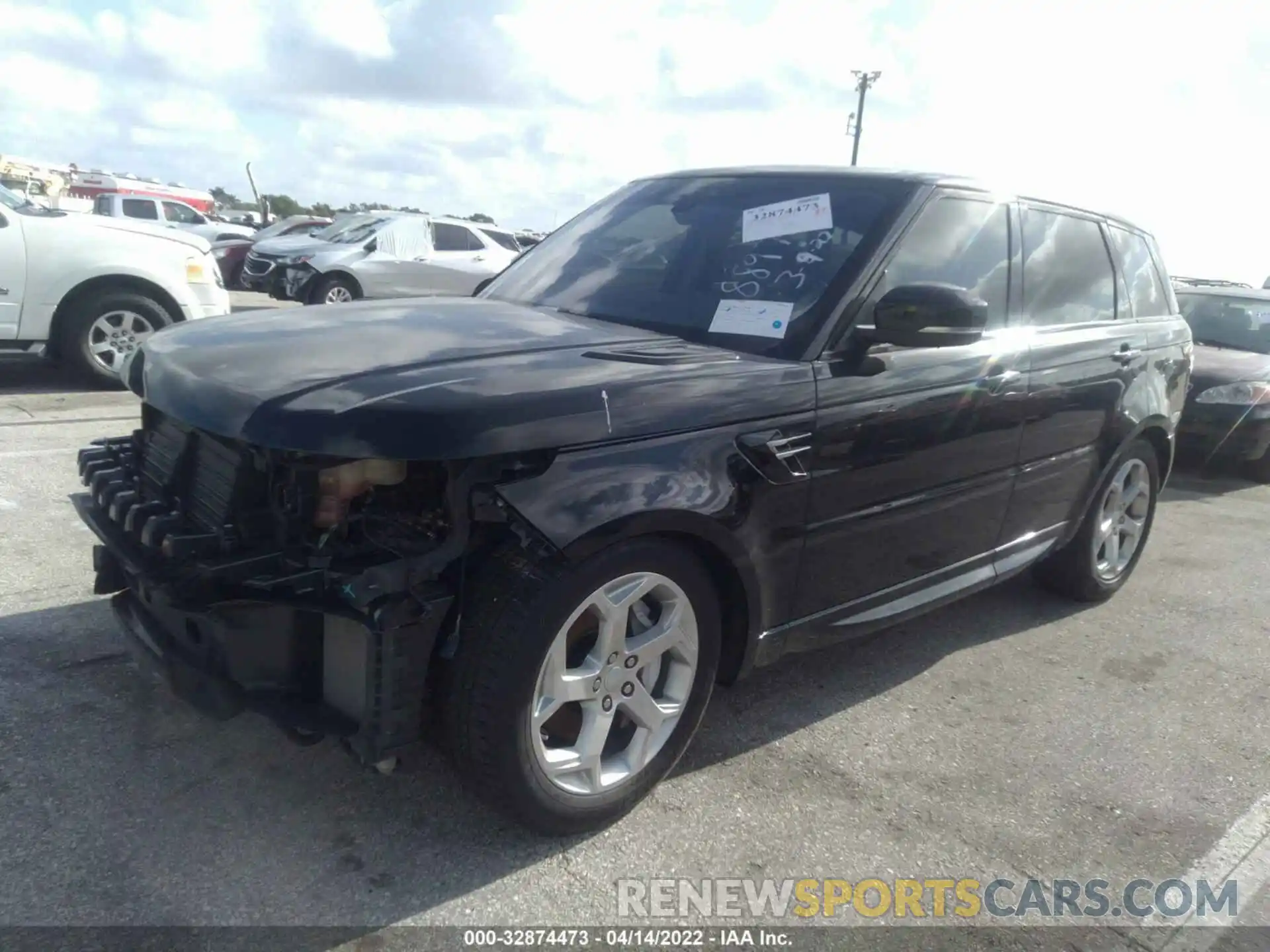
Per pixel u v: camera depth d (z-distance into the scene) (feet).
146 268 26.73
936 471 11.72
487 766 8.40
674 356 9.80
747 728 11.66
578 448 8.43
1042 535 14.47
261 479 8.41
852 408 10.44
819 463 10.18
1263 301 30.19
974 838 9.86
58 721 10.40
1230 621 16.35
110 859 8.46
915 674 13.52
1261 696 13.57
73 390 26.99
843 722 11.98
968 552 12.87
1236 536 21.75
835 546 10.70
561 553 8.17
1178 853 9.89
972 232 12.51
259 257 49.85
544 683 8.52
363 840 8.98
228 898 8.15
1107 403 14.79
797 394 9.94
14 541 15.12
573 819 9.04
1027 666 14.06
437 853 8.89
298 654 8.45
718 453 9.23
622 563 8.67
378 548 8.21
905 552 11.74
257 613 8.21
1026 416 13.01
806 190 12.20
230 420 8.15
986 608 16.24
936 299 9.86
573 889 8.64
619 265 12.46
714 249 11.92
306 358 8.95
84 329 26.30
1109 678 13.87
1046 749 11.73
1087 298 14.96
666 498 8.71
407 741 8.12
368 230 49.11
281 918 8.00
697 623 9.58
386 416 7.74
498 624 8.15
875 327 10.46
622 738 9.67
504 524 8.21
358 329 10.10
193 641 8.61
